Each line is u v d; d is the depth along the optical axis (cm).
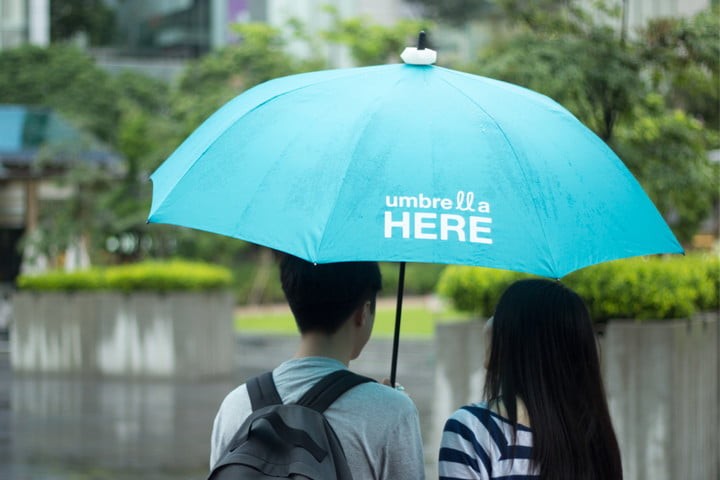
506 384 382
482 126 379
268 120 385
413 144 367
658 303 959
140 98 5141
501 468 375
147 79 5247
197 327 2091
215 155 383
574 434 375
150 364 2088
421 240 347
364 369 2389
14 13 5597
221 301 2153
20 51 5209
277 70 2794
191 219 365
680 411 962
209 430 1504
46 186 3659
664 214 1314
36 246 3212
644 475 949
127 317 2095
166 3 6688
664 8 2844
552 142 393
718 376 1098
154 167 2784
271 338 2828
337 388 365
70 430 1498
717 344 1091
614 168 409
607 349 960
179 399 1814
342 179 355
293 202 356
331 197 352
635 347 951
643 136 1178
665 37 1166
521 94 414
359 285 377
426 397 1897
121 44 6544
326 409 362
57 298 2147
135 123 3409
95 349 2122
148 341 2084
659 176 1172
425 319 3309
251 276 4400
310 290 375
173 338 2069
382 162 361
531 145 384
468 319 1115
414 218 351
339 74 405
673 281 973
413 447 366
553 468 372
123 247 3528
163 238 3456
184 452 1338
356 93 386
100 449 1355
